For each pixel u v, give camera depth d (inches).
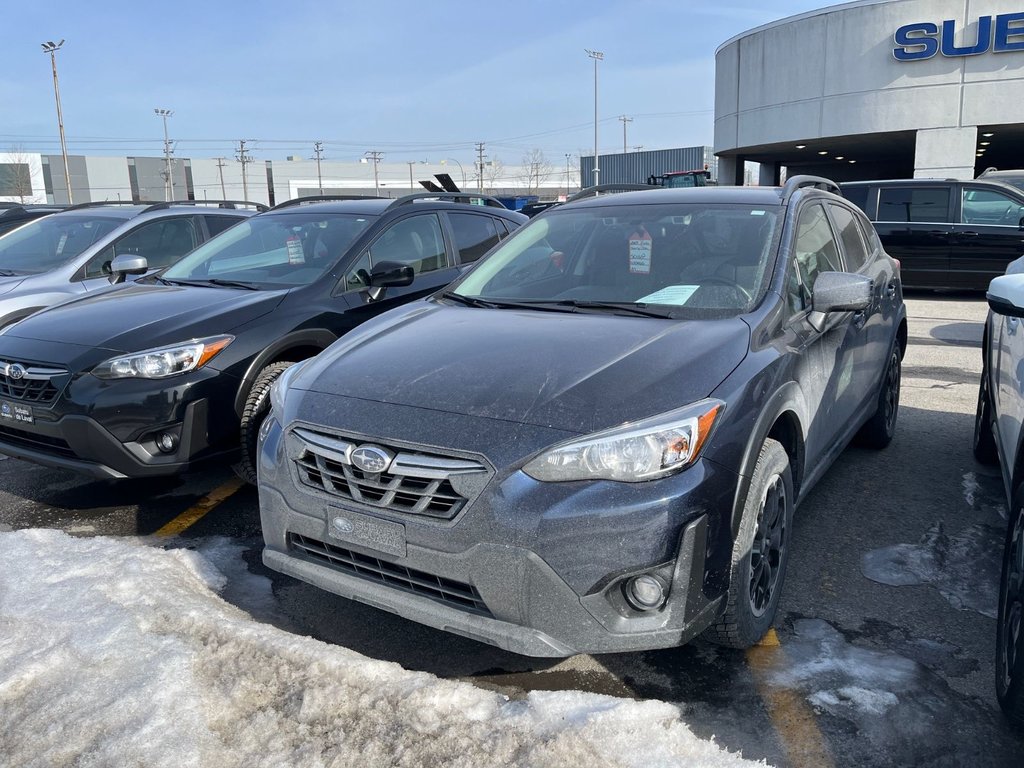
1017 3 948.6
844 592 132.7
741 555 104.3
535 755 91.1
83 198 3560.5
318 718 98.4
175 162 3769.7
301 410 112.4
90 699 101.5
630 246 150.2
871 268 183.3
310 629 125.8
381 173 4222.4
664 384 103.8
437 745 93.4
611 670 113.1
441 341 123.8
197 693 102.7
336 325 184.2
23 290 244.1
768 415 108.8
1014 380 124.1
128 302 181.2
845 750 95.5
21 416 161.2
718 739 97.6
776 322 125.5
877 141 1151.0
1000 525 157.2
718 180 1363.2
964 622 123.4
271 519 114.8
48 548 144.8
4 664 108.9
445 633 124.6
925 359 311.3
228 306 172.7
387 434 102.4
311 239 206.2
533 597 95.0
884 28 1018.7
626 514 93.7
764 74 1156.5
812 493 173.9
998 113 979.3
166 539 156.7
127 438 153.3
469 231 239.3
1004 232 446.0
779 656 114.8
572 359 111.3
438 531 97.7
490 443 97.6
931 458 195.8
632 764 89.9
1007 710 93.8
